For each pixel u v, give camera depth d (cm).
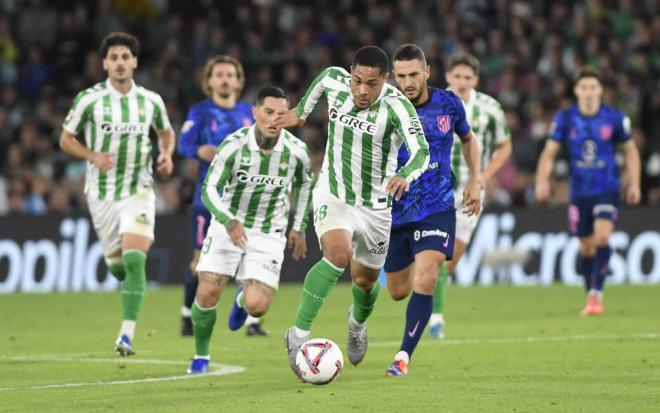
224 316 4706
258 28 8012
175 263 6241
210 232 2955
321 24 7975
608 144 4591
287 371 2941
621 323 4131
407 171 2611
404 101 2711
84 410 2322
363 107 2689
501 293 5569
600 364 2992
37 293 6028
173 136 3656
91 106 3497
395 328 4119
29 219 6256
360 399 2400
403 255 3014
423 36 7706
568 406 2303
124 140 3516
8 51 8094
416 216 2938
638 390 2519
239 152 2923
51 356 3378
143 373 2950
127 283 3403
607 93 6975
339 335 3903
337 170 2762
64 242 6228
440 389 2544
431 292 2870
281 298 5453
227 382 2727
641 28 7375
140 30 8194
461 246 3869
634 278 6019
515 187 6488
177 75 7725
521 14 7812
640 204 6588
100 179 3534
